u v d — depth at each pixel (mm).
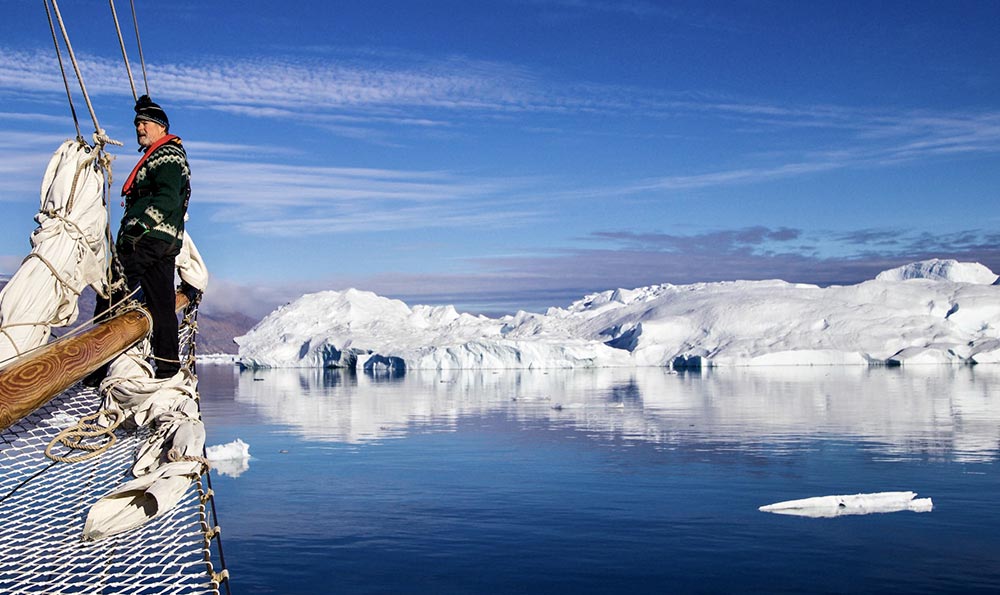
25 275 3484
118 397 3652
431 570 19438
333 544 21625
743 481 30250
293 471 32875
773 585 18359
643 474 31891
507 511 25500
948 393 72562
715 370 126875
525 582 18609
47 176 3689
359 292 179000
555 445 40656
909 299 150625
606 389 83500
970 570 19172
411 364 132125
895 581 18531
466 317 174125
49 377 2732
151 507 2895
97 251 3750
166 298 3930
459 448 39781
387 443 42000
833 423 49562
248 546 21453
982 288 151125
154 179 3996
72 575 3041
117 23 4637
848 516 24266
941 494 27453
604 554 20766
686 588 18203
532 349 131375
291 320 171125
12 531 3387
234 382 106312
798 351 134125
